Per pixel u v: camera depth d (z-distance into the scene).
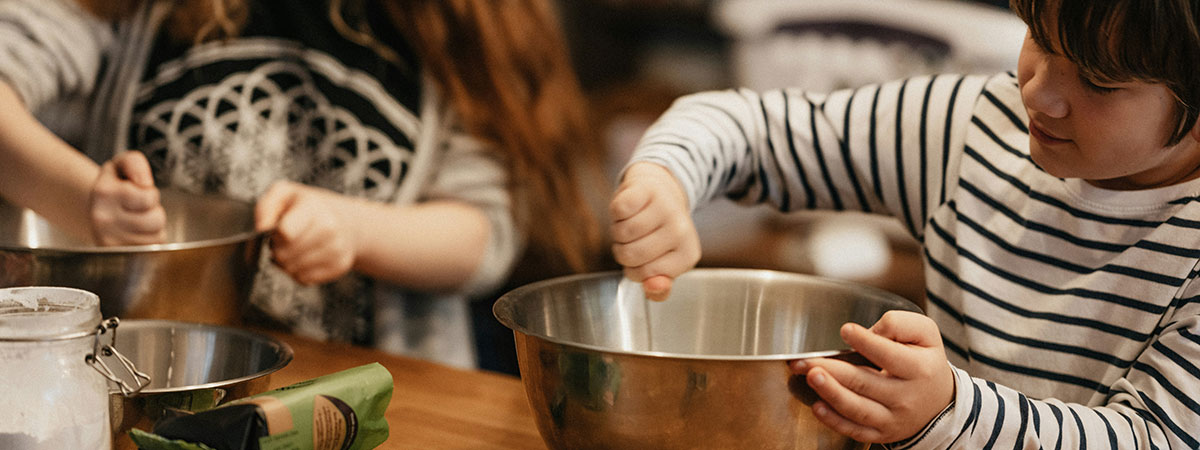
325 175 1.54
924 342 0.68
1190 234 0.81
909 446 0.69
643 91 2.05
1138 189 0.85
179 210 1.20
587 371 0.65
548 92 1.73
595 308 0.83
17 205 1.16
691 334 0.85
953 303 0.97
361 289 1.52
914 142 1.02
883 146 1.03
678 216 0.86
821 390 0.63
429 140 1.57
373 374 0.68
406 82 1.56
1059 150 0.74
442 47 1.57
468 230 1.52
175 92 1.53
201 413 0.60
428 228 1.46
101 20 1.57
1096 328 0.86
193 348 0.80
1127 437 0.72
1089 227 0.87
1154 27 0.63
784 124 1.07
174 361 0.80
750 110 1.10
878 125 1.04
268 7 1.55
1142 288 0.83
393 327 1.53
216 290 0.96
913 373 0.65
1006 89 0.99
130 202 1.08
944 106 1.01
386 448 0.83
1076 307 0.87
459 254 1.50
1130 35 0.64
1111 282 0.85
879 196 1.05
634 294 0.85
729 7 1.98
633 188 0.86
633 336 0.85
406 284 1.48
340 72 1.53
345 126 1.53
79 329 0.59
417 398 0.95
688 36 2.02
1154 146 0.71
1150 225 0.84
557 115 1.77
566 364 0.67
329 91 1.53
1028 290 0.90
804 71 1.96
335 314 1.51
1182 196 0.83
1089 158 0.72
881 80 1.91
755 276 0.85
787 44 1.96
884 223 1.93
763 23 1.97
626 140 2.05
